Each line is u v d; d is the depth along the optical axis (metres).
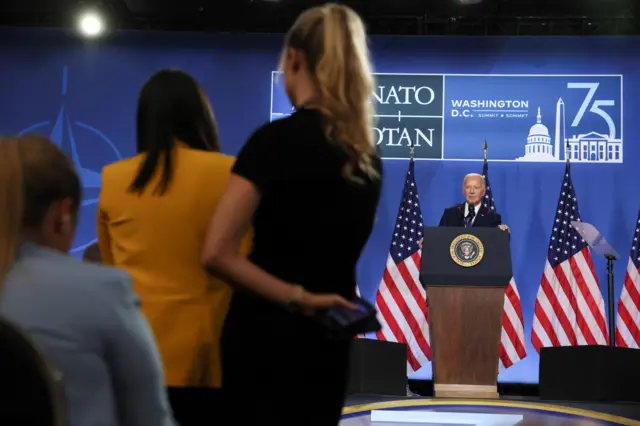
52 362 1.22
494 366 5.05
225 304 1.97
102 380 1.26
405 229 8.61
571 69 9.21
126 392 1.28
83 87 9.43
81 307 1.25
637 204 8.96
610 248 6.75
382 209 9.11
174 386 1.88
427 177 9.19
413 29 9.84
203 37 9.48
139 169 1.98
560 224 8.52
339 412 1.60
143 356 1.28
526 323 8.87
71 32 9.48
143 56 9.47
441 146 9.22
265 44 9.46
